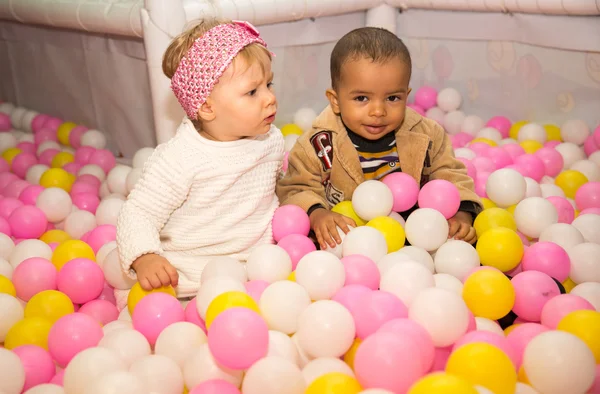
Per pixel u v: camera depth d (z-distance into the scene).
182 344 1.49
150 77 2.39
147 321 1.60
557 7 2.64
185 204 1.92
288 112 3.00
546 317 1.56
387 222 1.97
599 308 1.62
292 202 2.12
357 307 1.51
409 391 1.16
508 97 3.08
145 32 2.34
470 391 1.11
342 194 2.21
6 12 3.20
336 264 1.66
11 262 2.01
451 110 3.25
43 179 2.62
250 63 1.79
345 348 1.44
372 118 1.96
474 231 2.05
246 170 1.91
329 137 2.13
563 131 2.88
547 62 2.86
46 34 3.21
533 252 1.83
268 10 2.59
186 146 1.86
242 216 1.94
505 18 2.92
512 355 1.39
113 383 1.26
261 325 1.37
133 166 2.69
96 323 1.60
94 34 2.90
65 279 1.83
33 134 3.43
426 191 2.05
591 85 2.76
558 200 2.16
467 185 2.15
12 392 1.37
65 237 2.26
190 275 1.92
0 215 2.34
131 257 1.75
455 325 1.43
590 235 2.01
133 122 2.93
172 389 1.40
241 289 1.61
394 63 1.92
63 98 3.29
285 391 1.28
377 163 2.16
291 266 1.83
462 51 3.15
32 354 1.48
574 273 1.82
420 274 1.63
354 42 1.96
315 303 1.47
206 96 1.81
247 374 1.32
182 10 2.32
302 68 2.98
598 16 2.58
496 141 2.97
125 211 1.85
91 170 2.77
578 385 1.28
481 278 1.61
